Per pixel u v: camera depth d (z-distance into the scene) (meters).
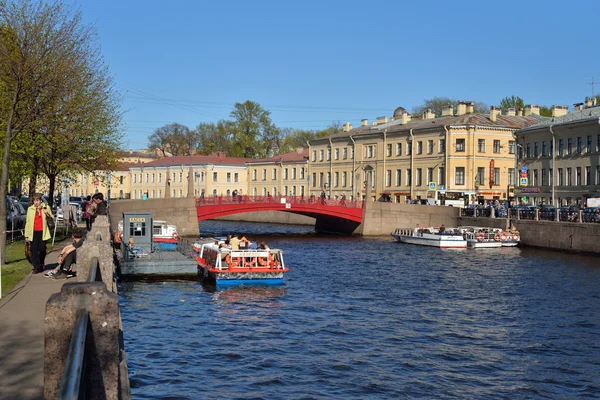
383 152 88.94
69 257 17.91
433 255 52.00
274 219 98.94
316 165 102.25
